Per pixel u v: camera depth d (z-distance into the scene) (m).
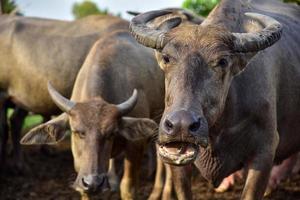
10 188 9.78
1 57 10.31
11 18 10.65
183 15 7.96
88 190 6.93
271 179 8.84
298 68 6.77
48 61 10.11
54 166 11.33
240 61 5.33
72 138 7.45
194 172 10.50
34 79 10.13
